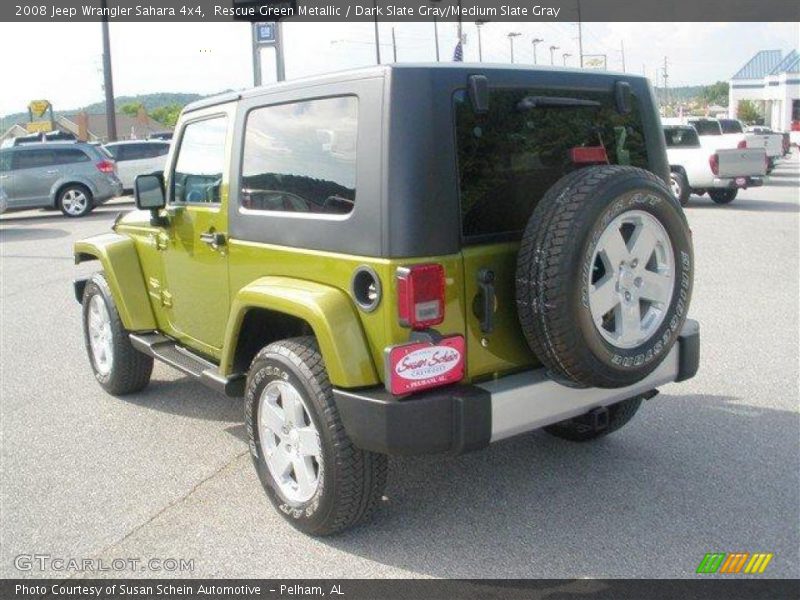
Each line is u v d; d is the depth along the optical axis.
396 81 3.31
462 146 3.44
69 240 15.23
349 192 3.48
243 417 5.53
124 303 5.40
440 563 3.61
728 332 7.21
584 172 3.40
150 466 4.73
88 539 3.92
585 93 3.90
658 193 3.44
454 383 3.40
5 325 8.45
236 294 4.30
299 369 3.61
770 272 9.88
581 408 3.66
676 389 5.77
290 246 3.82
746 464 4.52
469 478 4.44
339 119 3.54
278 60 12.00
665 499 4.14
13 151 19.33
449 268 3.35
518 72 3.65
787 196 19.88
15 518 4.13
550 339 3.32
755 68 63.31
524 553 3.67
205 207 4.52
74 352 7.34
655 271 3.61
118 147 23.33
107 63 29.45
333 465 3.54
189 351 5.06
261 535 3.90
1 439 5.19
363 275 3.39
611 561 3.59
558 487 4.30
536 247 3.29
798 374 6.02
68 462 4.81
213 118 4.51
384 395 3.34
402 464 4.63
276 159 3.93
